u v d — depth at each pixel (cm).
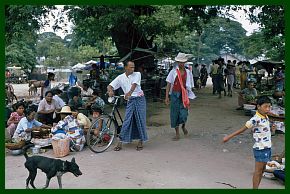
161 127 899
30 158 461
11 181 501
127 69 683
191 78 764
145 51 1509
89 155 636
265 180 514
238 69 2059
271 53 2906
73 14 1240
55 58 4628
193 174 536
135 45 1586
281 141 736
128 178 515
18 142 639
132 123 673
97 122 688
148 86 1462
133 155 638
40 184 489
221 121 965
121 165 577
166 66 2883
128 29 1512
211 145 709
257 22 1189
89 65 3036
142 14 1452
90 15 1293
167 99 759
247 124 445
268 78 2186
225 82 1869
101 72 1614
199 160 608
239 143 722
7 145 629
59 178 454
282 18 1012
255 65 2170
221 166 575
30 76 3019
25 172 541
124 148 689
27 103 980
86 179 509
